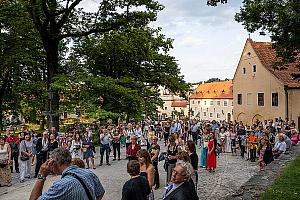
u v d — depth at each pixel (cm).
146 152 916
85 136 2045
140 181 720
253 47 5269
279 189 1048
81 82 3006
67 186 442
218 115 10556
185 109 13438
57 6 2883
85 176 467
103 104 3472
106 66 4219
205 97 11044
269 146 1759
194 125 3228
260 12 1427
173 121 3438
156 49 4359
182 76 4441
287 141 2072
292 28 1324
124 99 3353
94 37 3722
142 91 4084
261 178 1220
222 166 2120
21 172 1705
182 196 582
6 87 3984
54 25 2934
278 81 4812
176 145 1320
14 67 3512
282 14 1320
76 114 3050
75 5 2889
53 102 2875
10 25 3112
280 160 1678
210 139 1962
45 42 2978
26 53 3136
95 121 3241
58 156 476
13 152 1936
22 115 4159
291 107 4731
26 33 3148
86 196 453
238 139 2625
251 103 5284
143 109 3488
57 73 3047
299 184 1115
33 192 478
